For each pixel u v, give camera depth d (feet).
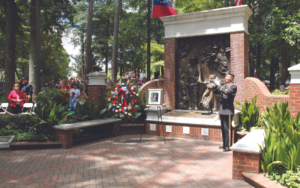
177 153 20.31
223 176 14.99
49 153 20.70
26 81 38.04
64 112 25.50
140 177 14.88
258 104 24.76
